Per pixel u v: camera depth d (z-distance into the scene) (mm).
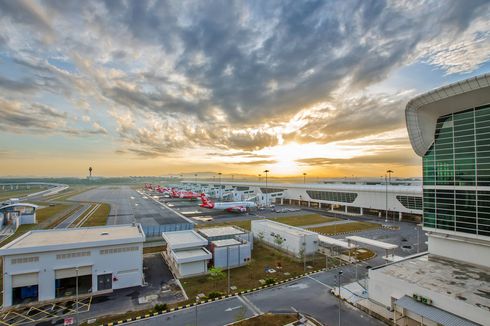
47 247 47062
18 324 39781
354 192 143750
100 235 56625
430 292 38406
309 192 173250
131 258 52656
